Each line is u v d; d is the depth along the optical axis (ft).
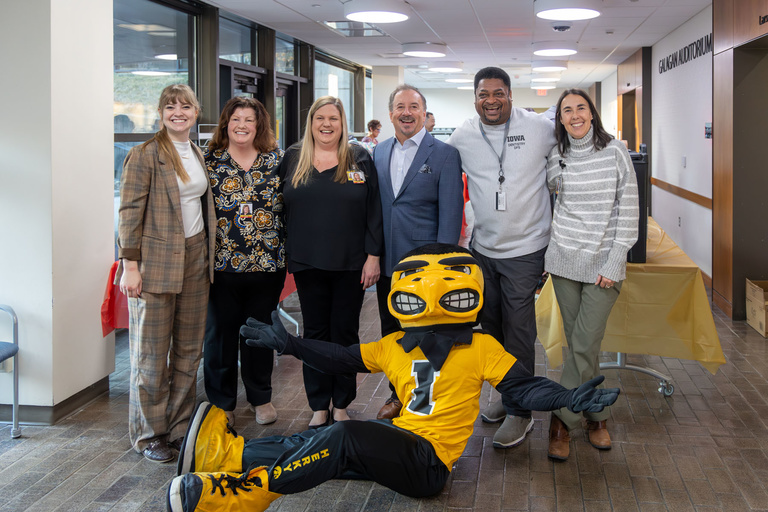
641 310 13.05
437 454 8.35
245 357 11.88
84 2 12.32
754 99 19.39
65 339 12.22
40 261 11.75
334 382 11.74
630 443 11.24
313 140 10.89
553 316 13.78
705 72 25.73
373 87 49.49
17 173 11.67
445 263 8.93
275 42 32.83
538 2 22.49
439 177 10.89
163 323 10.51
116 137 19.90
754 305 18.71
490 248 11.11
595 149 10.33
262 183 11.12
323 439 7.72
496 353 8.75
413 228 11.02
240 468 8.13
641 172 12.71
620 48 38.09
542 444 11.21
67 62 11.91
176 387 11.07
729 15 20.03
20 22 11.41
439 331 8.71
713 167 21.80
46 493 9.57
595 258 10.36
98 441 11.31
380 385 14.16
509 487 9.73
